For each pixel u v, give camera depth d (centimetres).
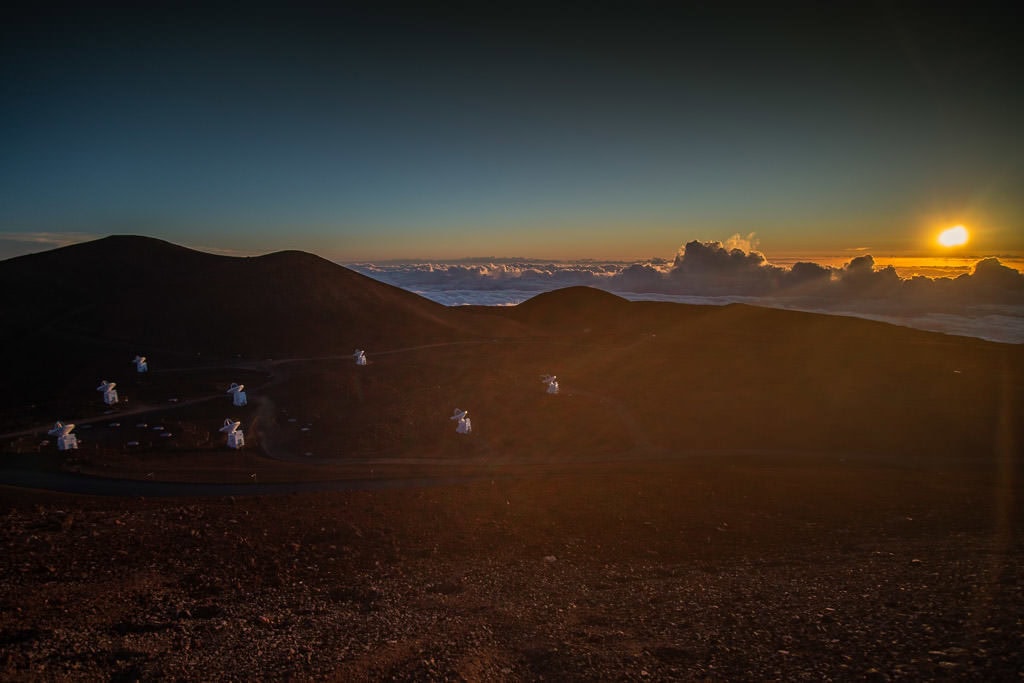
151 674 1221
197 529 2594
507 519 2891
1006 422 6656
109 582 1923
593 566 2212
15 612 1605
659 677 1136
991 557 2005
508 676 1205
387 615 1664
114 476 4394
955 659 1073
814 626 1388
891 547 2305
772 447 5747
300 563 2206
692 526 2775
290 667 1255
